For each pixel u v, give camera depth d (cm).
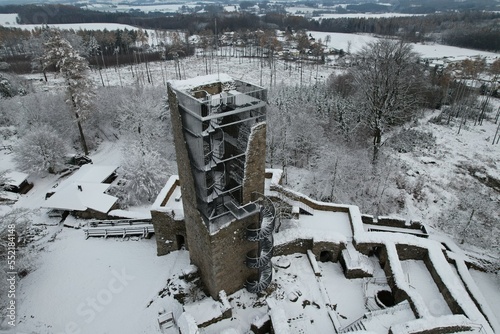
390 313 1977
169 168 3903
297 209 2588
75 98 4081
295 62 8781
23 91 5819
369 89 3778
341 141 4147
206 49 9575
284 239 2366
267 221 1880
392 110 3828
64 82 4069
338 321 2003
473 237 2983
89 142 4772
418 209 3434
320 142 4159
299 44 9406
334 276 2327
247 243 2014
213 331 1947
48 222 3002
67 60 3884
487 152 4528
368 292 2209
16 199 3450
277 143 4219
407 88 3828
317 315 2059
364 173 3666
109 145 4806
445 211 3359
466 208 3306
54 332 2045
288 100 4888
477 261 2730
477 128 5300
